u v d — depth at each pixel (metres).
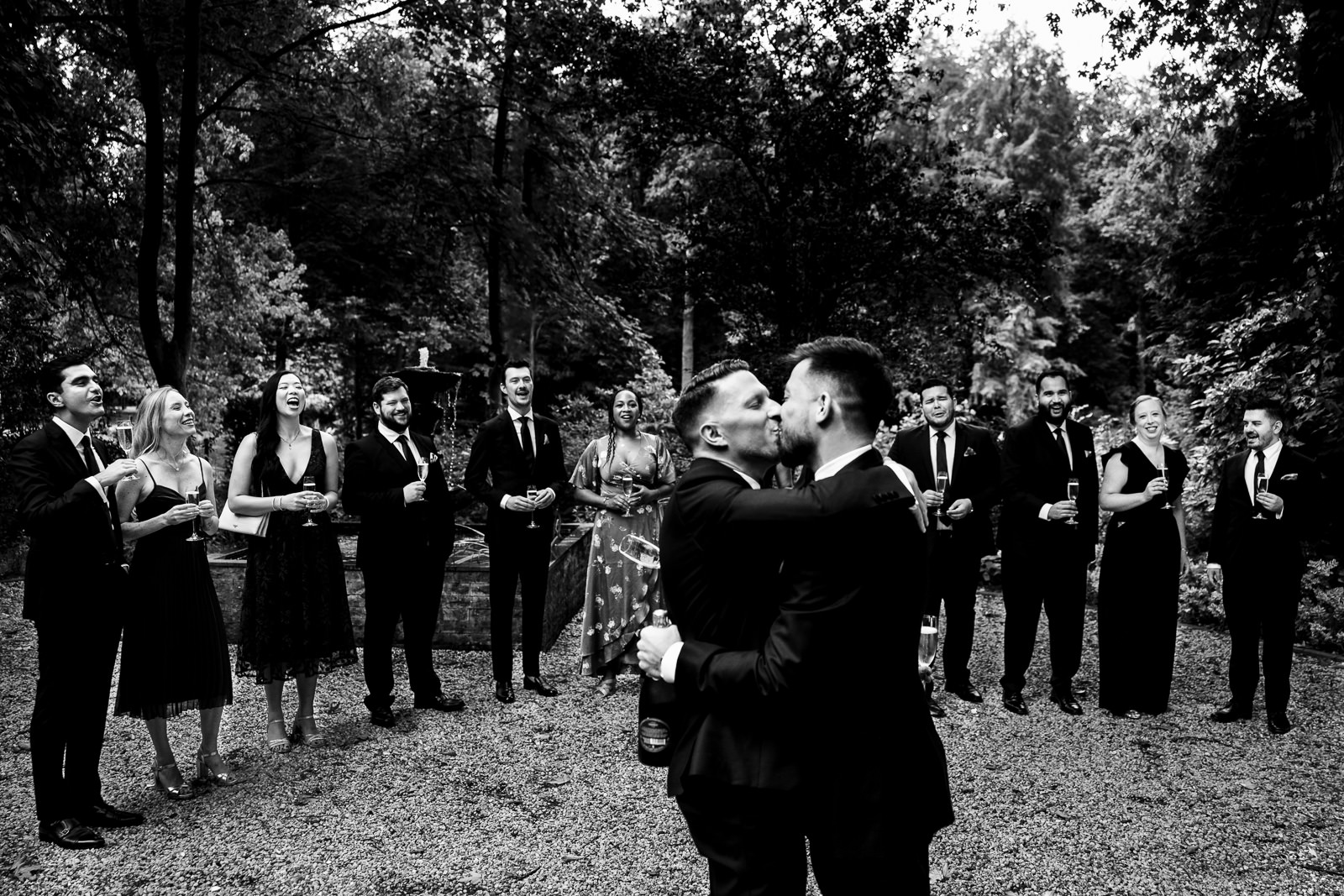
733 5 11.85
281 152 17.52
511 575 5.83
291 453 4.96
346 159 13.92
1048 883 3.50
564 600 7.89
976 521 5.87
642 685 2.31
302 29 12.97
